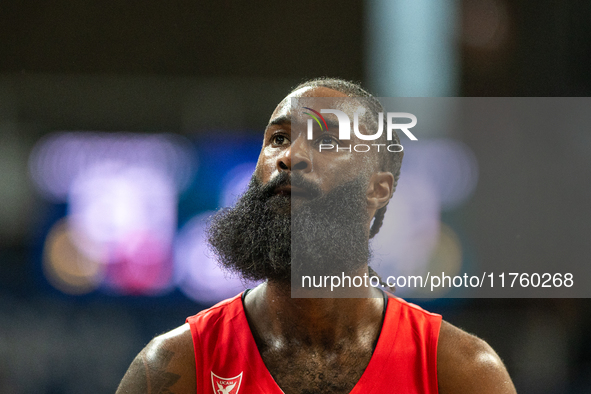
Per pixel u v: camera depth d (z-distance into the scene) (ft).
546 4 45.44
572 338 40.73
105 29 52.49
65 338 46.11
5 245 50.62
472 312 40.68
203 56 51.88
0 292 48.62
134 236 50.39
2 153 51.49
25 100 51.98
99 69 52.47
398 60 47.29
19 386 41.86
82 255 50.44
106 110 52.21
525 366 40.09
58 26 52.31
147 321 48.85
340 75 48.83
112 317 48.60
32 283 50.39
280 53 50.70
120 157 51.42
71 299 49.70
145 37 52.37
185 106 52.01
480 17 45.88
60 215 51.44
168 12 52.16
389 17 47.55
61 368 43.60
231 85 51.37
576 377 40.19
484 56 45.70
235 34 51.52
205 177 50.88
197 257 49.78
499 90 45.19
